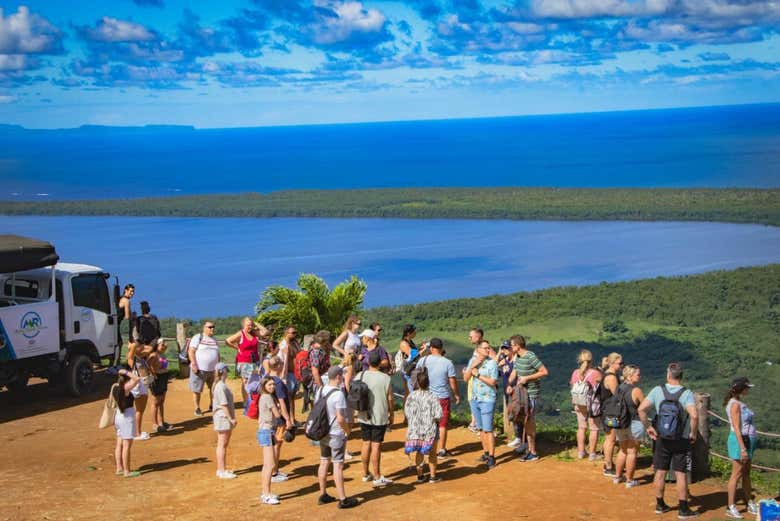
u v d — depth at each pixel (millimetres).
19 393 17500
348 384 12547
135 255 176125
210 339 15656
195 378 15516
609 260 147875
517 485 11039
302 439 13820
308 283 22688
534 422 12211
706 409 11406
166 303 119500
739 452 9680
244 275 144875
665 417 9617
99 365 19938
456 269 146000
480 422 12008
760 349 68750
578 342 72875
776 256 143000
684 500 9664
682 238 176500
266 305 22750
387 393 11094
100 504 10430
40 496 10766
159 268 155750
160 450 13195
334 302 22594
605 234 192500
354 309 23016
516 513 9938
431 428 10906
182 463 12383
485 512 9984
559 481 11211
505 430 13516
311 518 9820
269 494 10422
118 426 11750
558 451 12820
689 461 9812
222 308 113938
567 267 142375
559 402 44719
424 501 10414
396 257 165375
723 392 56344
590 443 12203
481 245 180750
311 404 14688
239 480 11445
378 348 11180
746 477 9984
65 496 10766
